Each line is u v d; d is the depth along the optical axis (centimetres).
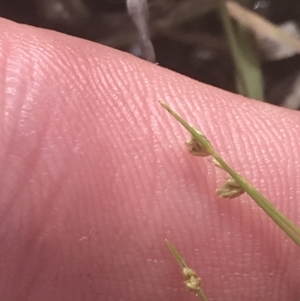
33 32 6
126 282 6
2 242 6
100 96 6
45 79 6
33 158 6
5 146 6
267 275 6
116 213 6
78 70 6
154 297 6
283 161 6
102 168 6
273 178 6
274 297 6
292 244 6
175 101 6
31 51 6
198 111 6
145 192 6
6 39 6
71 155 6
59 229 6
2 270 6
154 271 6
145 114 6
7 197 6
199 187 6
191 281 6
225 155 6
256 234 6
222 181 6
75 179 6
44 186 6
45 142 6
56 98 6
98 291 6
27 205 6
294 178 6
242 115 7
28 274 6
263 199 5
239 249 6
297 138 7
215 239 6
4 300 6
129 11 9
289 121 7
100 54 6
